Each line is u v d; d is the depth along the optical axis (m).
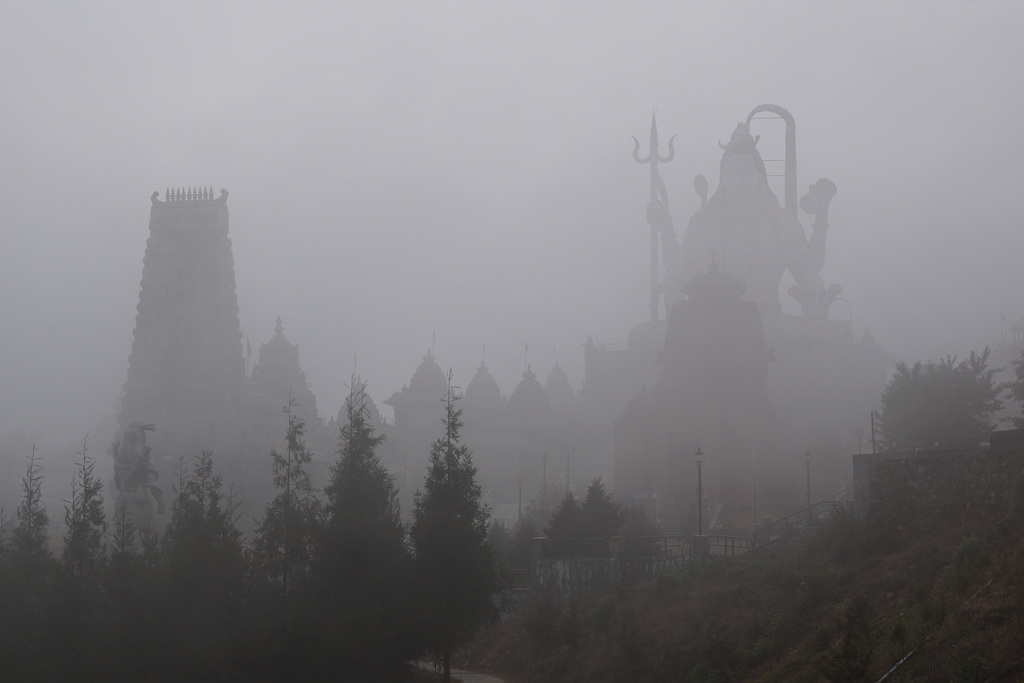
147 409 162.38
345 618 40.75
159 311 165.50
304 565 45.03
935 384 76.00
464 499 45.72
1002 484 39.97
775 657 38.41
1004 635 27.62
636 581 57.94
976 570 33.75
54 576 42.97
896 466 44.53
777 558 50.47
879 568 40.44
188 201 168.38
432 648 43.94
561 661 50.34
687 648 42.59
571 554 62.75
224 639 39.41
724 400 119.00
